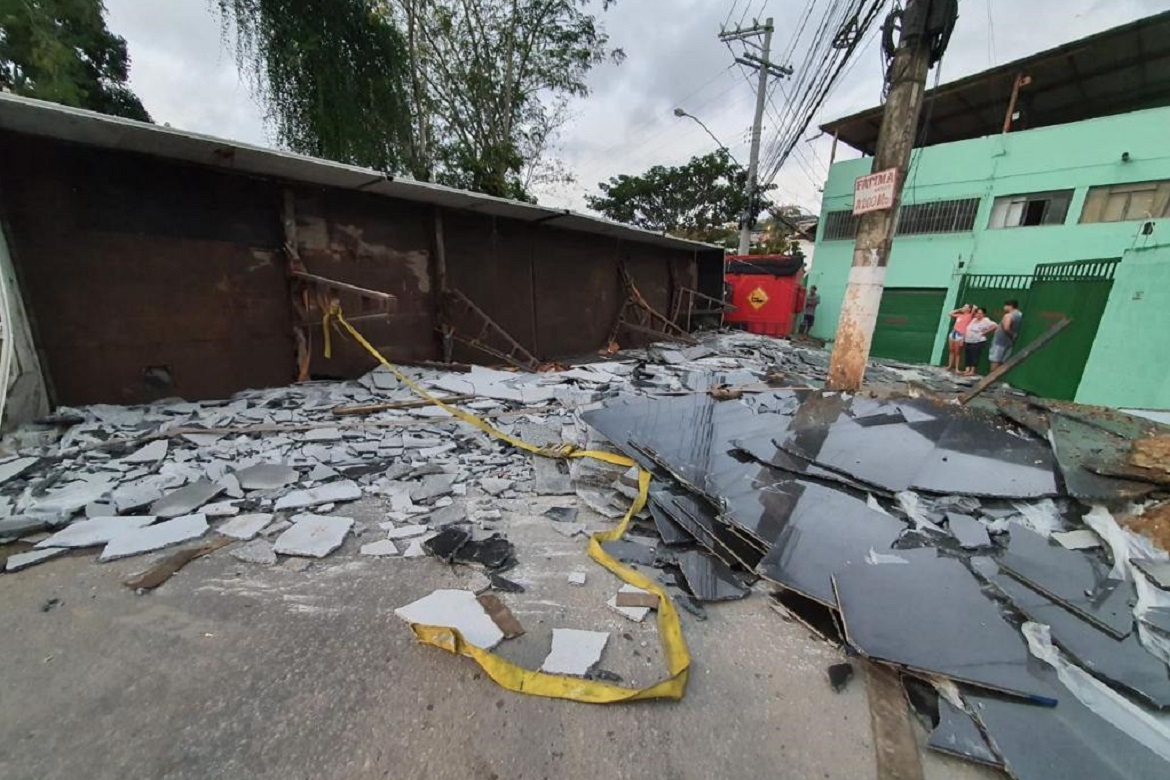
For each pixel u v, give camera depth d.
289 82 9.30
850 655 2.09
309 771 1.52
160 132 3.80
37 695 1.73
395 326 6.61
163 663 1.91
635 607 2.31
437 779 1.52
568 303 9.45
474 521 3.10
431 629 2.02
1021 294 10.54
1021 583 2.25
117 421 4.14
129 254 4.46
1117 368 8.09
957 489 3.01
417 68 12.09
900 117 5.20
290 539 2.74
